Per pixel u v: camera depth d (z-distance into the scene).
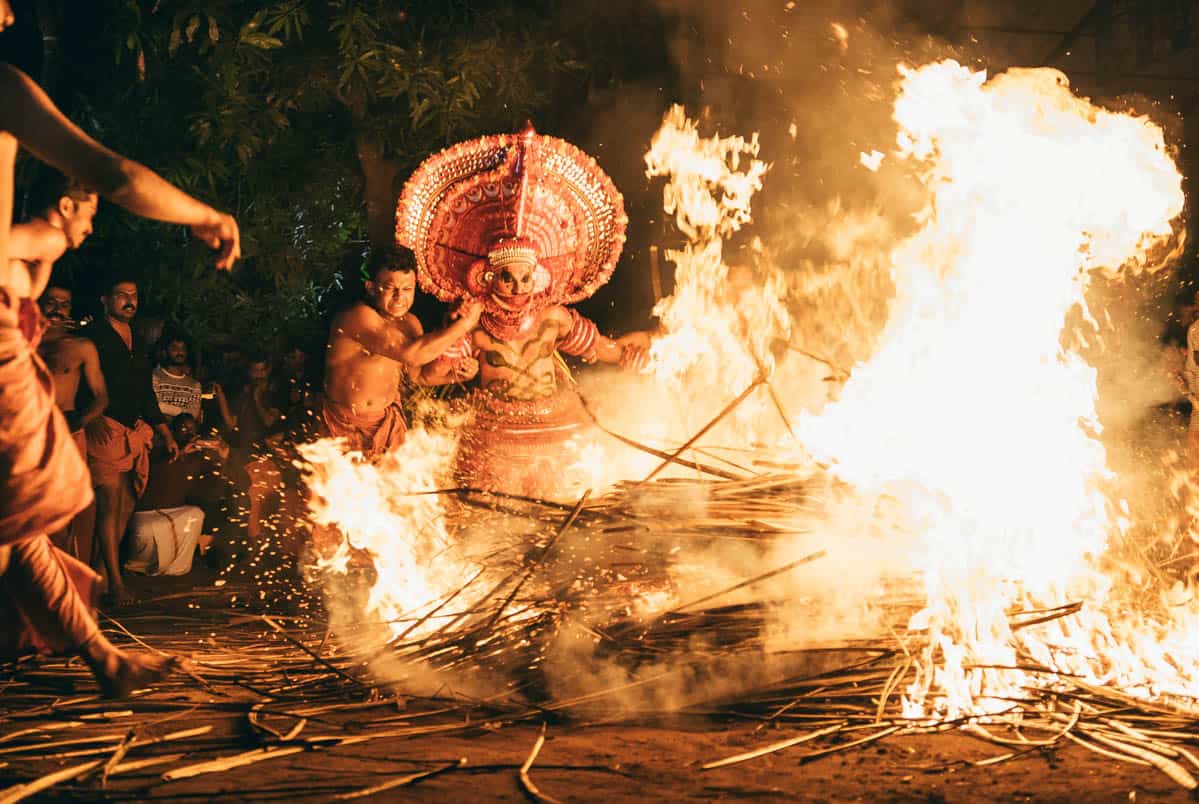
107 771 3.01
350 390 5.60
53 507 2.96
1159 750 3.15
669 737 3.39
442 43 8.95
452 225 5.57
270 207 9.02
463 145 5.51
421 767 3.09
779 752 3.21
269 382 8.33
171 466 7.54
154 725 3.56
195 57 8.54
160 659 3.30
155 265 8.73
